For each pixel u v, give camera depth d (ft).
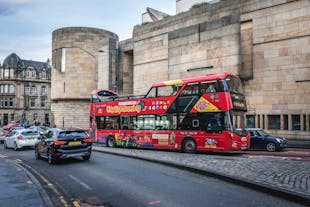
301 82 65.98
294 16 67.41
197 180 28.35
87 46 127.24
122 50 118.01
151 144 58.75
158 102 58.59
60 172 34.94
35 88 262.26
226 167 33.37
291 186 22.85
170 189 24.63
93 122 73.15
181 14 92.43
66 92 127.24
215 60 77.46
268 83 71.10
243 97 52.03
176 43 87.61
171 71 88.48
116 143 66.64
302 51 66.08
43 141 46.34
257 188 23.90
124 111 65.67
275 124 69.77
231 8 79.46
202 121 50.80
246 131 50.24
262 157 45.14
